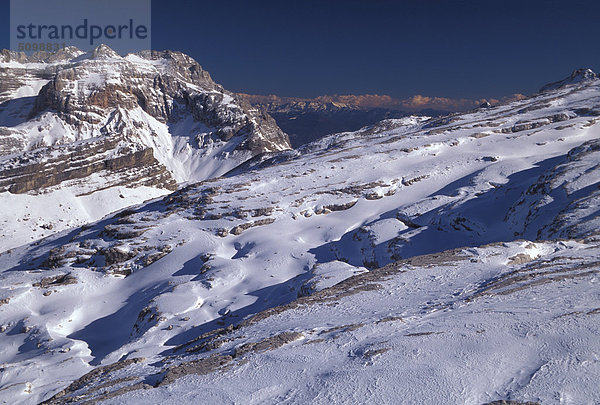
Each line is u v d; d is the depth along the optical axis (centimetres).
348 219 9800
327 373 1650
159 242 9362
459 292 2770
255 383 1669
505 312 1981
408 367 1576
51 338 6544
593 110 14938
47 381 4769
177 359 2347
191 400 1587
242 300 6419
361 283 3516
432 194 10638
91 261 9581
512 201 8200
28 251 12419
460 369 1514
